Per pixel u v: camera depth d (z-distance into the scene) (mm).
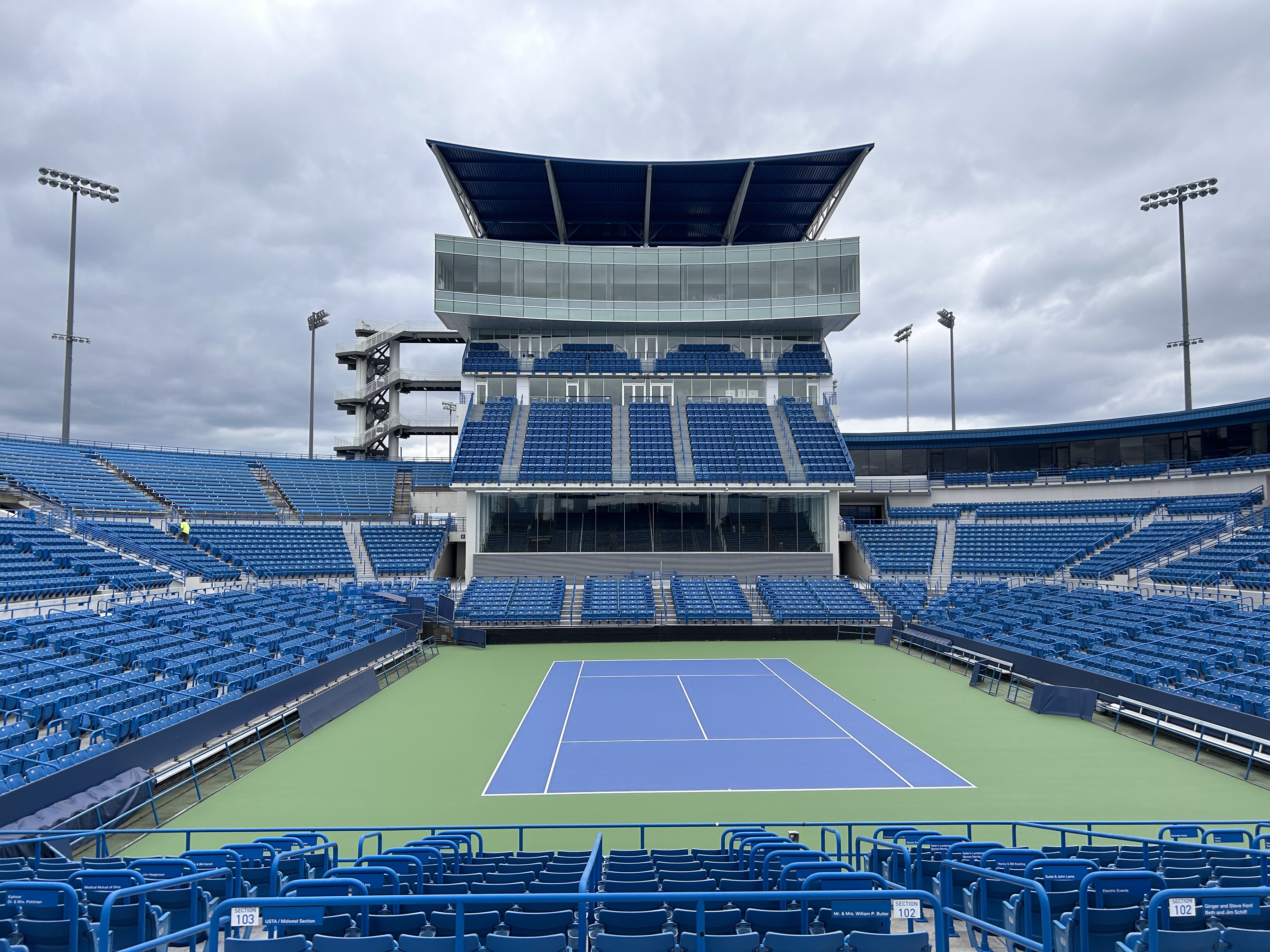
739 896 5293
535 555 37531
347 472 48906
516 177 44438
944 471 49594
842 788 14070
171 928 6926
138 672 17609
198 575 31188
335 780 14547
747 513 39094
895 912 6457
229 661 19719
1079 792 13711
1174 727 16422
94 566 27094
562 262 44969
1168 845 8570
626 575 37469
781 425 43156
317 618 26438
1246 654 19281
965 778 14523
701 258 45281
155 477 40031
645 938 5414
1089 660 21188
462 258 44188
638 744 16953
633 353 47062
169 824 12352
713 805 13305
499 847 11602
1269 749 14461
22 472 34281
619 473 38500
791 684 23500
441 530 41000
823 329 47125
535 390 45250
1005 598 31078
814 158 42500
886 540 41250
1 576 23547
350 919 5859
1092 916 5512
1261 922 5660
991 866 7641
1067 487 41750
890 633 31484
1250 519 32094
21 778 11320
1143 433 42281
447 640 31266
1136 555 32750
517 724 18656
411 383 60375
